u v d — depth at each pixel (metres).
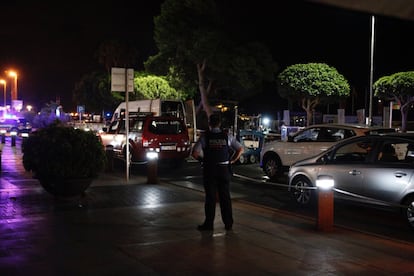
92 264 5.70
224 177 7.46
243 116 31.39
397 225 8.62
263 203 10.53
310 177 9.95
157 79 35.78
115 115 27.08
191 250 6.37
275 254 6.25
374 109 42.22
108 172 15.29
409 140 8.38
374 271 5.62
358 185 8.84
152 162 12.46
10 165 16.59
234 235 7.20
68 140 9.48
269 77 29.41
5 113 47.06
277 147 14.38
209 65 28.41
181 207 9.27
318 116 35.16
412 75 24.16
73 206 9.22
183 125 16.84
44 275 5.29
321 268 5.70
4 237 6.87
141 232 7.28
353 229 7.83
